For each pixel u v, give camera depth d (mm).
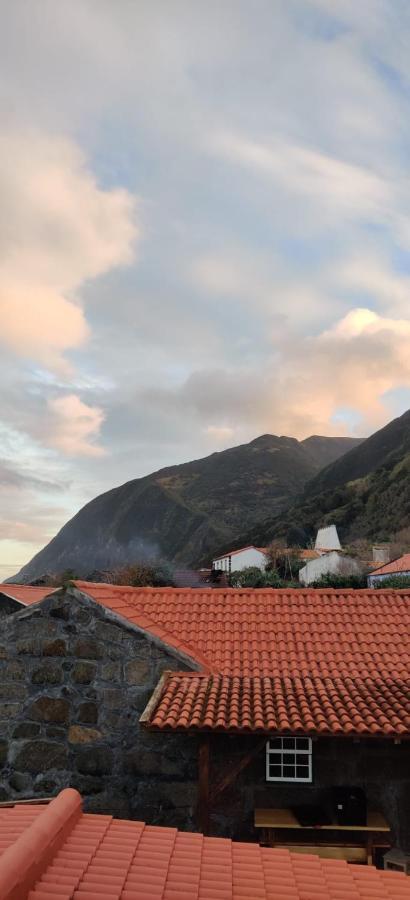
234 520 197625
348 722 9180
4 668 10812
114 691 10641
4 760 10484
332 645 12164
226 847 6379
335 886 5859
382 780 10102
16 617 10938
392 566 50688
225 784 9812
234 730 9109
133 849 5926
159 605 13914
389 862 9453
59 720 10570
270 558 75312
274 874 5953
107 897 4910
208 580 63656
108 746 10422
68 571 60219
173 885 5340
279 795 10102
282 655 11820
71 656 10789
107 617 10852
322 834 9742
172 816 10031
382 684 10602
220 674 11039
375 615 13258
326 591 14273
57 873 5207
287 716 9438
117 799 10180
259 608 13719
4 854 4902
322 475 181500
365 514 104250
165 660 10820
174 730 9195
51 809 6078
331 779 10125
